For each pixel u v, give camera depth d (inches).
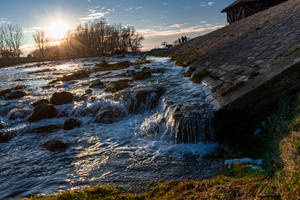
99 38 3430.1
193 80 479.8
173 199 157.6
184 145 277.0
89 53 3545.8
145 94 418.0
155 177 214.2
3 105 505.7
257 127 264.5
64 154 285.4
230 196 142.2
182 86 447.8
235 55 474.6
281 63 278.1
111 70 940.6
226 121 270.2
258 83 265.1
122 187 201.2
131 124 368.2
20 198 197.2
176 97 369.4
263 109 262.2
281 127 221.9
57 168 251.8
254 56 386.6
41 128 377.4
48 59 3107.8
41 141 334.0
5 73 1364.4
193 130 278.4
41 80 929.5
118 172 230.8
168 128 306.2
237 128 269.6
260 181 154.2
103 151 285.9
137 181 209.6
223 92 305.9
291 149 172.2
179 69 704.4
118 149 288.0
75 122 380.2
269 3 1291.8
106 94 501.0
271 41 416.2
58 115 430.6
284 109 240.8
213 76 422.6
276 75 254.7
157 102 408.8
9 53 3213.6
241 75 331.0
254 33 579.2
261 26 607.8
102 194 183.3
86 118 411.2
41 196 197.5
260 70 301.4
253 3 1328.7
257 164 190.9
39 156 285.1
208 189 163.9
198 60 649.0
